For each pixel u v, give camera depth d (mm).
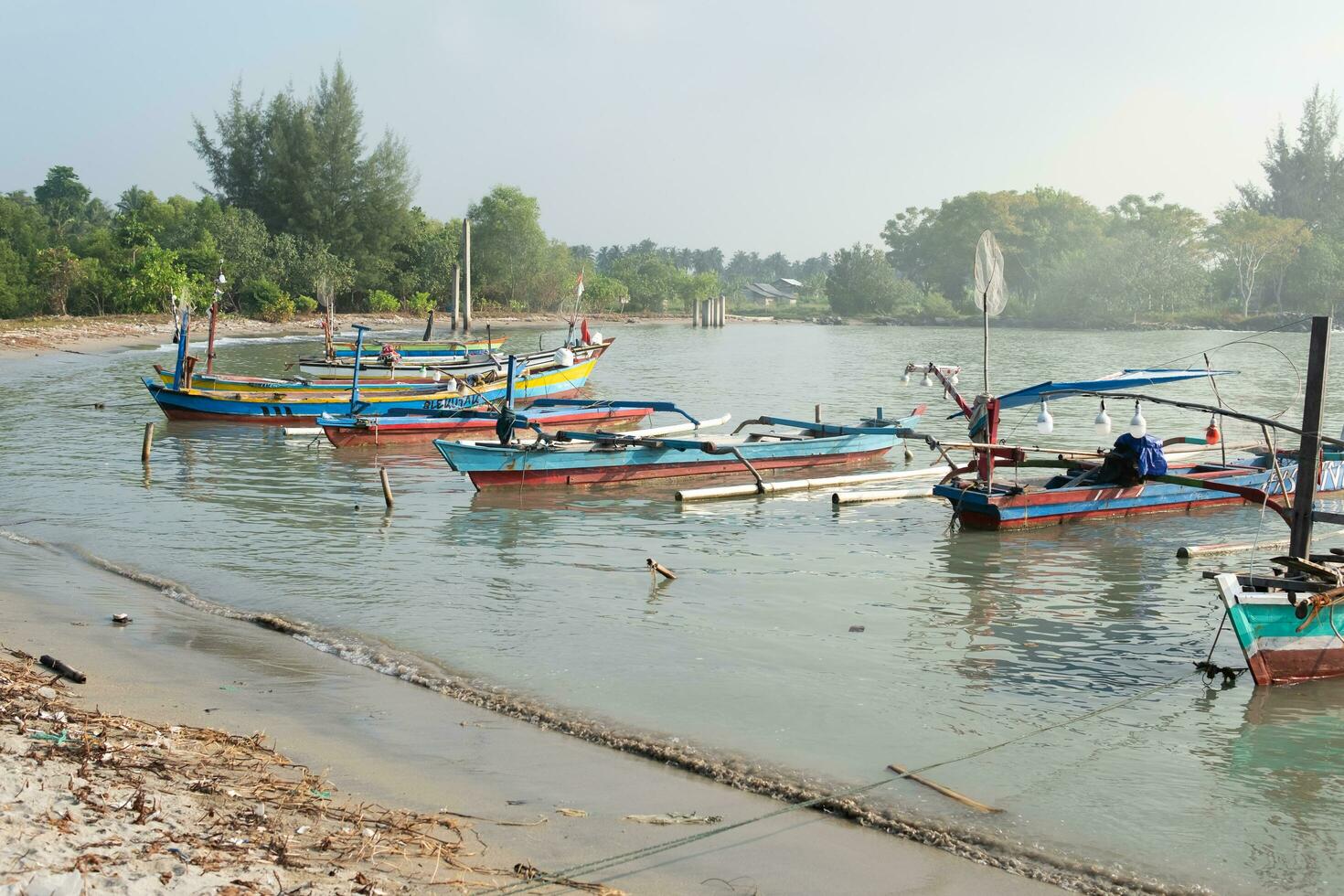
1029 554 17562
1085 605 14688
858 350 74375
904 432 26047
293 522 19688
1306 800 8906
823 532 19250
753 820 8359
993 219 138500
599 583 15609
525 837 7871
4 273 71125
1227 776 9352
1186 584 15773
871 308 142000
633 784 8977
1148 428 32938
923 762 9562
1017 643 13031
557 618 13812
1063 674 11961
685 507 21656
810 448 25734
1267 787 9148
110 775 7980
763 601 14758
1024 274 139750
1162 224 118438
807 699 11078
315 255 91312
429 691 11148
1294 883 7613
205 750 9031
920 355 69250
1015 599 14969
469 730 10086
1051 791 9008
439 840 7637
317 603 14359
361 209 98375
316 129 96812
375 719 10273
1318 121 132625
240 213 89375
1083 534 19062
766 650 12641
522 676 11609
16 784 7574
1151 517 20469
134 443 29344
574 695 11039
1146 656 12578
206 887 6344
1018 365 59156
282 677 11414
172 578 15539
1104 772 9406
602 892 7035
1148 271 115812
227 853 6848
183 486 23078
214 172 97375
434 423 29766
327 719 10219
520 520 20188
